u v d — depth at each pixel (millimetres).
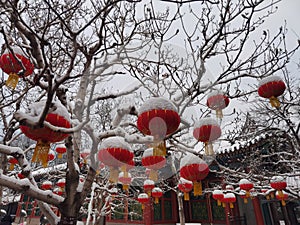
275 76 2812
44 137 1609
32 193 2279
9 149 2596
